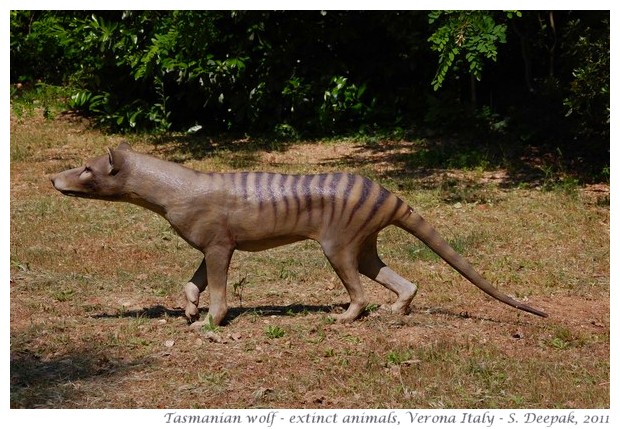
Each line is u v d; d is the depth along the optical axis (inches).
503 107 765.3
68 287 395.2
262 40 783.1
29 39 908.6
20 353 312.2
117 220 522.0
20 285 394.9
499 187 597.3
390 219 334.0
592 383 295.0
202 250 327.9
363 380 291.1
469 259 454.3
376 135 751.7
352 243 331.6
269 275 420.5
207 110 807.1
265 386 286.2
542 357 318.0
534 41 765.9
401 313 350.0
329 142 745.6
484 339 332.2
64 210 541.6
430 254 457.1
